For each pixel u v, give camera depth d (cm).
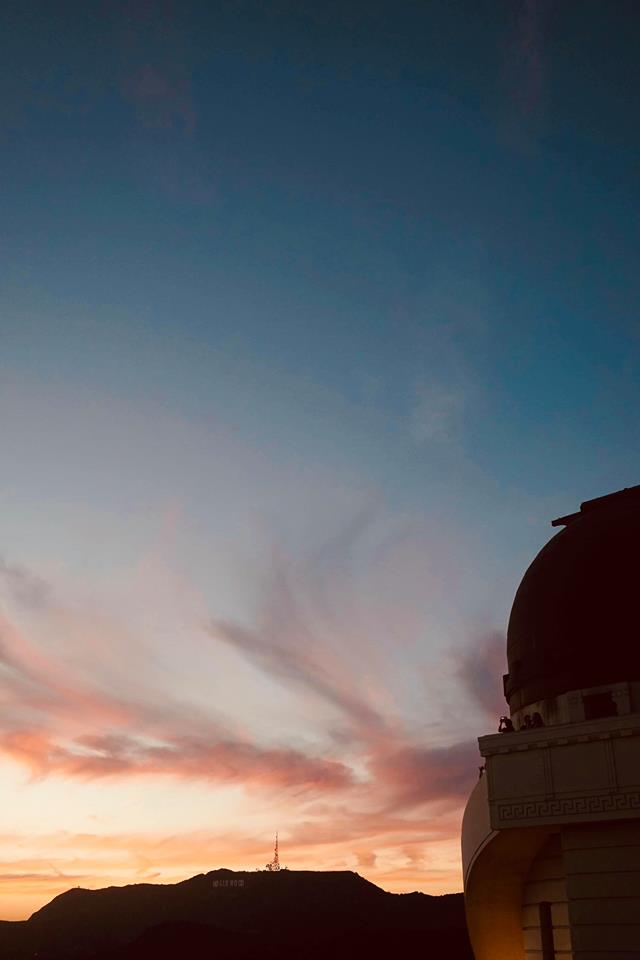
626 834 3353
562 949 3875
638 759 3322
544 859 4019
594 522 4288
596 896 3344
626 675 3778
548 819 3447
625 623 3850
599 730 3425
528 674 4128
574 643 3959
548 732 3544
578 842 3441
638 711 3684
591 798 3378
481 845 3950
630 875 3300
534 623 4178
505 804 3578
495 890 4194
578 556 4144
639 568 3931
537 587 4262
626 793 3309
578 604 4000
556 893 3931
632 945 3216
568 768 3469
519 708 4172
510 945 4331
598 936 3297
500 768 3641
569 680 3922
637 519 4119
